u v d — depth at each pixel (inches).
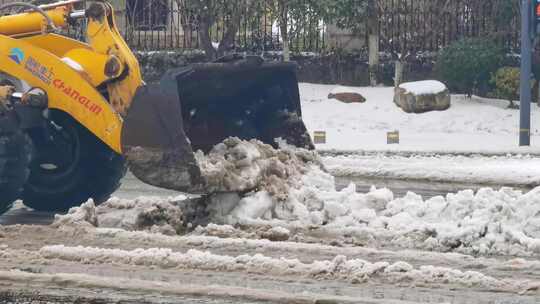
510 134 1349.7
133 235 503.2
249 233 516.4
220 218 545.6
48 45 585.0
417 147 1173.1
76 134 623.2
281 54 1595.7
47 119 614.2
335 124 1407.5
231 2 1528.1
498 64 1492.4
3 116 550.6
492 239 494.3
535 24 1181.1
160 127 523.8
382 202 547.8
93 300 383.2
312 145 605.6
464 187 829.2
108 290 397.1
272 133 604.1
